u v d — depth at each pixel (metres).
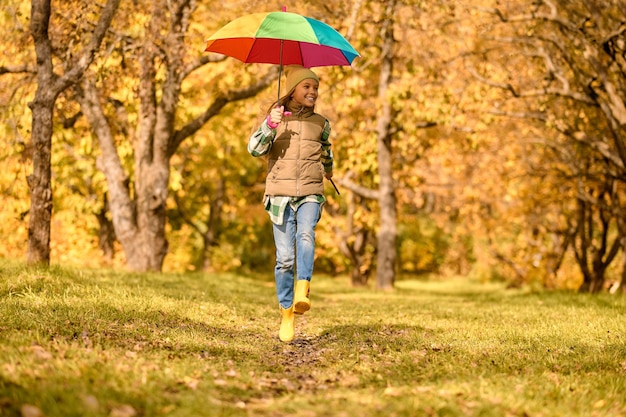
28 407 3.50
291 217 6.09
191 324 7.40
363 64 20.89
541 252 26.88
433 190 27.56
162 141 17.28
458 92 19.30
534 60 18.84
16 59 15.16
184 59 15.29
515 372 5.26
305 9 16.73
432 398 4.27
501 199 26.81
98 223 26.06
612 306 11.71
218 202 31.27
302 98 6.01
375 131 22.69
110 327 6.39
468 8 16.67
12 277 8.87
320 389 4.72
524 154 22.75
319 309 11.60
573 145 20.36
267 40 6.93
